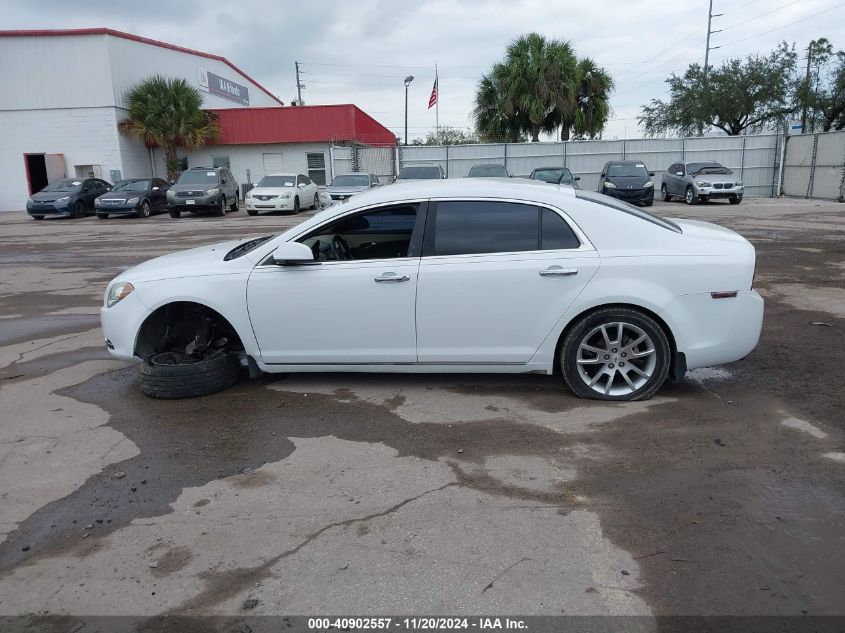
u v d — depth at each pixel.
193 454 4.14
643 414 4.62
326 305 4.86
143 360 5.30
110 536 3.25
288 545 3.13
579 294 4.66
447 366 4.91
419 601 2.71
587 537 3.15
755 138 30.61
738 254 4.72
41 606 2.75
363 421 4.60
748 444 4.11
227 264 5.05
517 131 36.16
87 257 13.87
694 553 3.01
